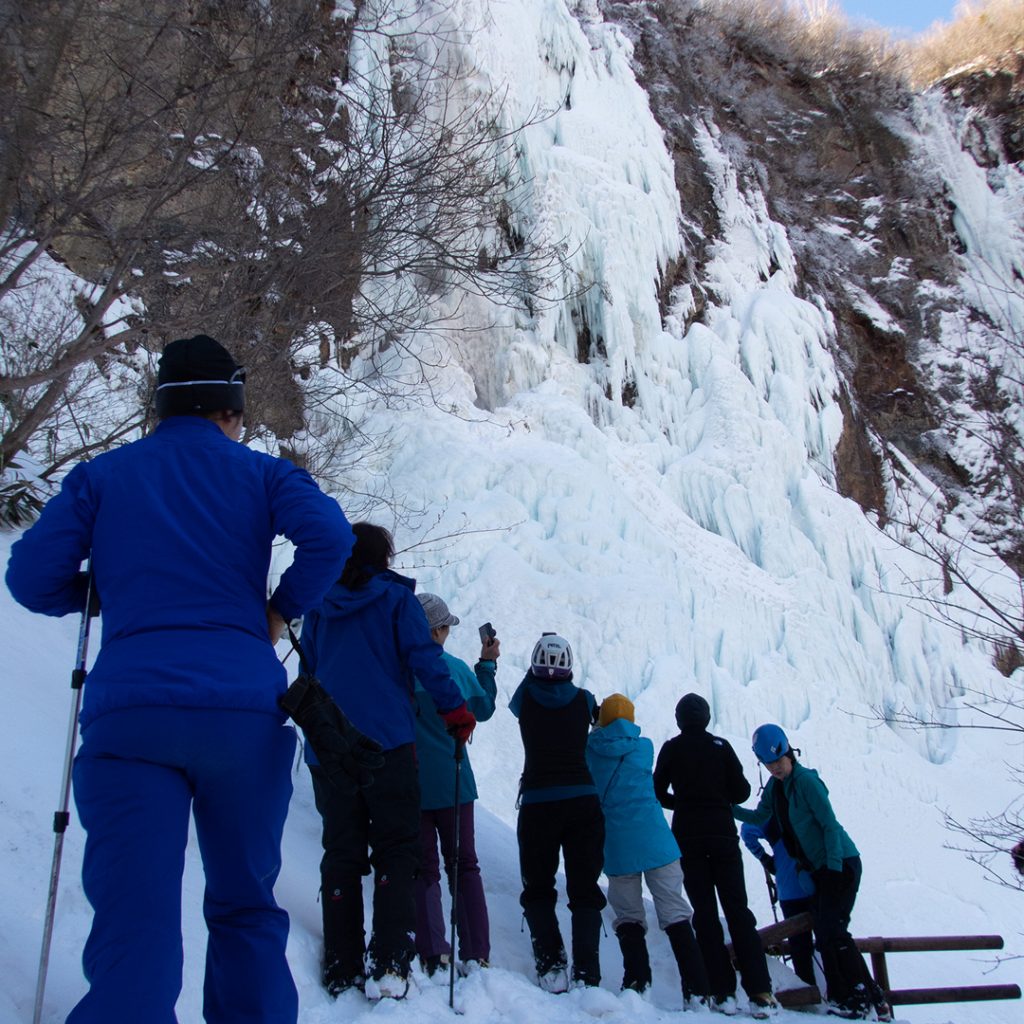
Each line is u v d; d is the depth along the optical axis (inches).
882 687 587.8
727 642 523.5
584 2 845.2
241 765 93.4
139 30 256.2
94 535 100.5
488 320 616.4
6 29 220.2
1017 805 529.7
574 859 190.7
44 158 252.7
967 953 427.5
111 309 366.3
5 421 320.5
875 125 1003.3
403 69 398.6
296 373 384.2
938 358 863.1
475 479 509.4
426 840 185.9
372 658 164.9
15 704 179.2
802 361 732.0
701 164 831.7
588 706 203.5
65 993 117.6
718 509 625.9
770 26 1027.9
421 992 155.5
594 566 496.1
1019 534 392.5
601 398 642.8
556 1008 165.8
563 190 660.1
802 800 230.5
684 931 199.6
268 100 275.4
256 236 267.7
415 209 289.4
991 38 1101.1
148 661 93.0
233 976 96.7
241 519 101.9
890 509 733.3
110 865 88.3
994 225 959.0
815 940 229.9
